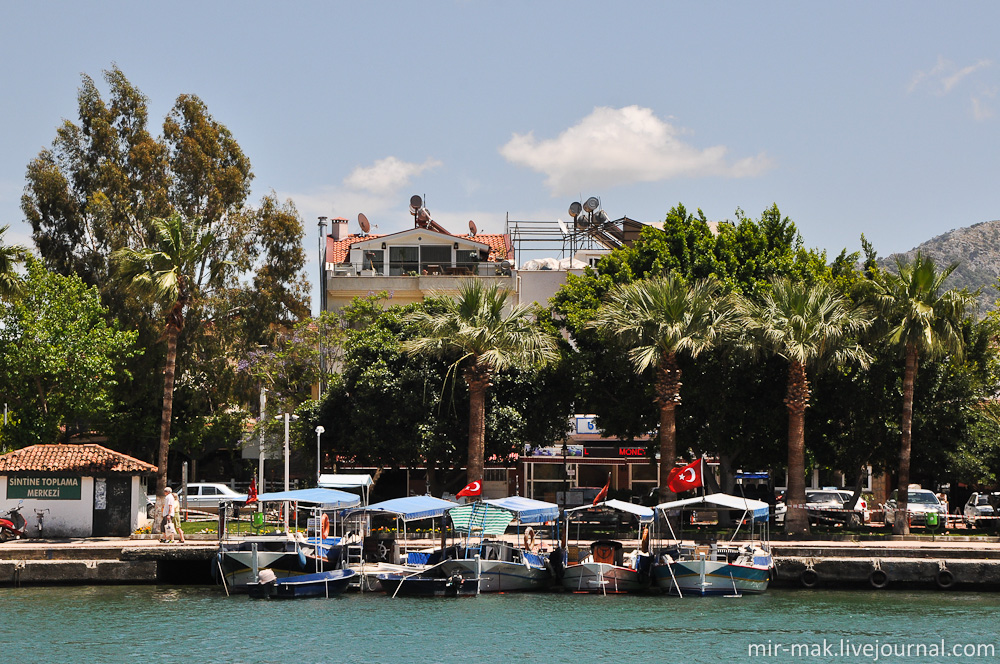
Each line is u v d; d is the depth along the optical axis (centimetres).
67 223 7575
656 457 7369
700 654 3594
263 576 4603
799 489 5606
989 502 6919
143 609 4322
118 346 6756
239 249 7788
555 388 6619
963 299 5541
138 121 8044
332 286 8206
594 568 4825
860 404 6016
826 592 4878
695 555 5006
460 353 6419
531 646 3697
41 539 5322
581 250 9694
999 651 3678
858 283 5816
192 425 7588
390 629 3962
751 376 5928
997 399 6994
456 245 8675
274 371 7538
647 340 5725
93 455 5466
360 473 7444
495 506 4925
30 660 3447
